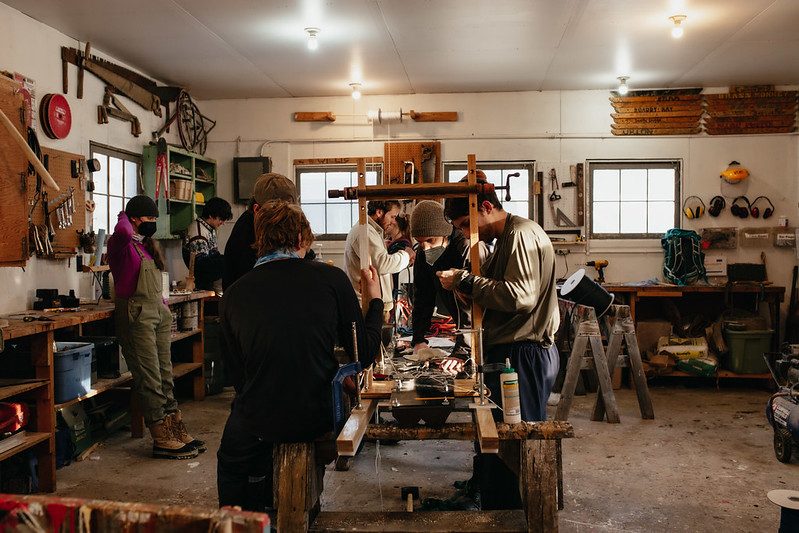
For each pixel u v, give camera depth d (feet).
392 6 14.17
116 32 15.79
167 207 19.38
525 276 8.11
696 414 16.83
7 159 8.57
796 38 16.71
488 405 6.96
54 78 15.44
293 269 6.75
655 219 22.44
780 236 21.80
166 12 14.43
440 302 13.37
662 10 14.58
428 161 22.54
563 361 19.06
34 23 14.75
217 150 23.24
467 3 14.01
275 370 6.54
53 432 11.46
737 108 21.93
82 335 15.61
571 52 17.89
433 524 6.77
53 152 15.01
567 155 22.34
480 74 20.15
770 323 21.77
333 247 23.12
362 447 13.53
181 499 11.12
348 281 6.94
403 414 6.63
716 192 22.12
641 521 10.11
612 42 17.01
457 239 10.21
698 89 22.02
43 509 3.23
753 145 21.98
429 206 11.46
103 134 17.44
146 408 13.17
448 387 7.25
